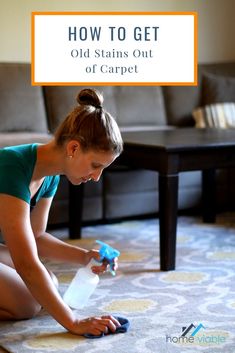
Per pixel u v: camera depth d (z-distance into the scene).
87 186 3.58
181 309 2.21
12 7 4.14
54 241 2.21
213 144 2.77
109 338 1.93
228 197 4.13
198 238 3.30
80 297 2.21
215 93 4.48
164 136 3.18
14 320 2.09
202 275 2.64
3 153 1.88
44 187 2.04
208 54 4.85
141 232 3.48
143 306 2.24
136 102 4.32
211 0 4.80
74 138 1.78
